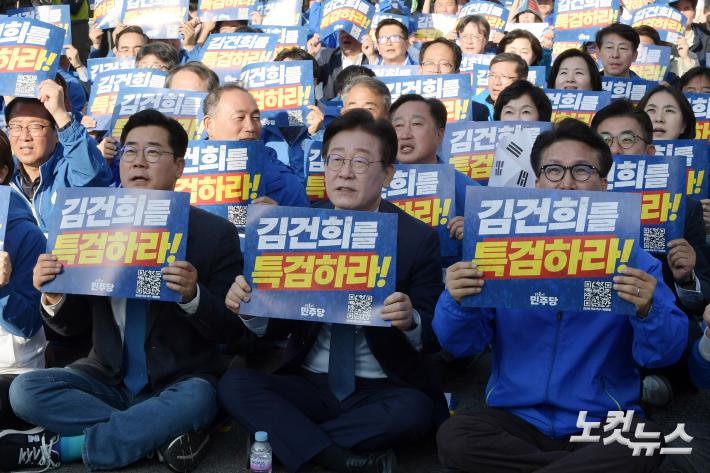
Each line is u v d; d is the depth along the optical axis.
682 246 5.23
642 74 9.66
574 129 4.06
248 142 5.80
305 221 4.23
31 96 6.44
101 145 6.57
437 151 6.36
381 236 4.18
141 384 4.55
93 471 4.32
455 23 11.90
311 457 4.18
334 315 4.17
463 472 3.99
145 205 4.37
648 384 5.25
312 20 11.94
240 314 4.24
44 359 5.01
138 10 9.77
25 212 4.87
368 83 6.55
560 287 3.86
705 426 4.00
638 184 5.34
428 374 4.59
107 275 4.34
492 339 4.27
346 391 4.45
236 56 8.62
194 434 4.39
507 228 3.89
